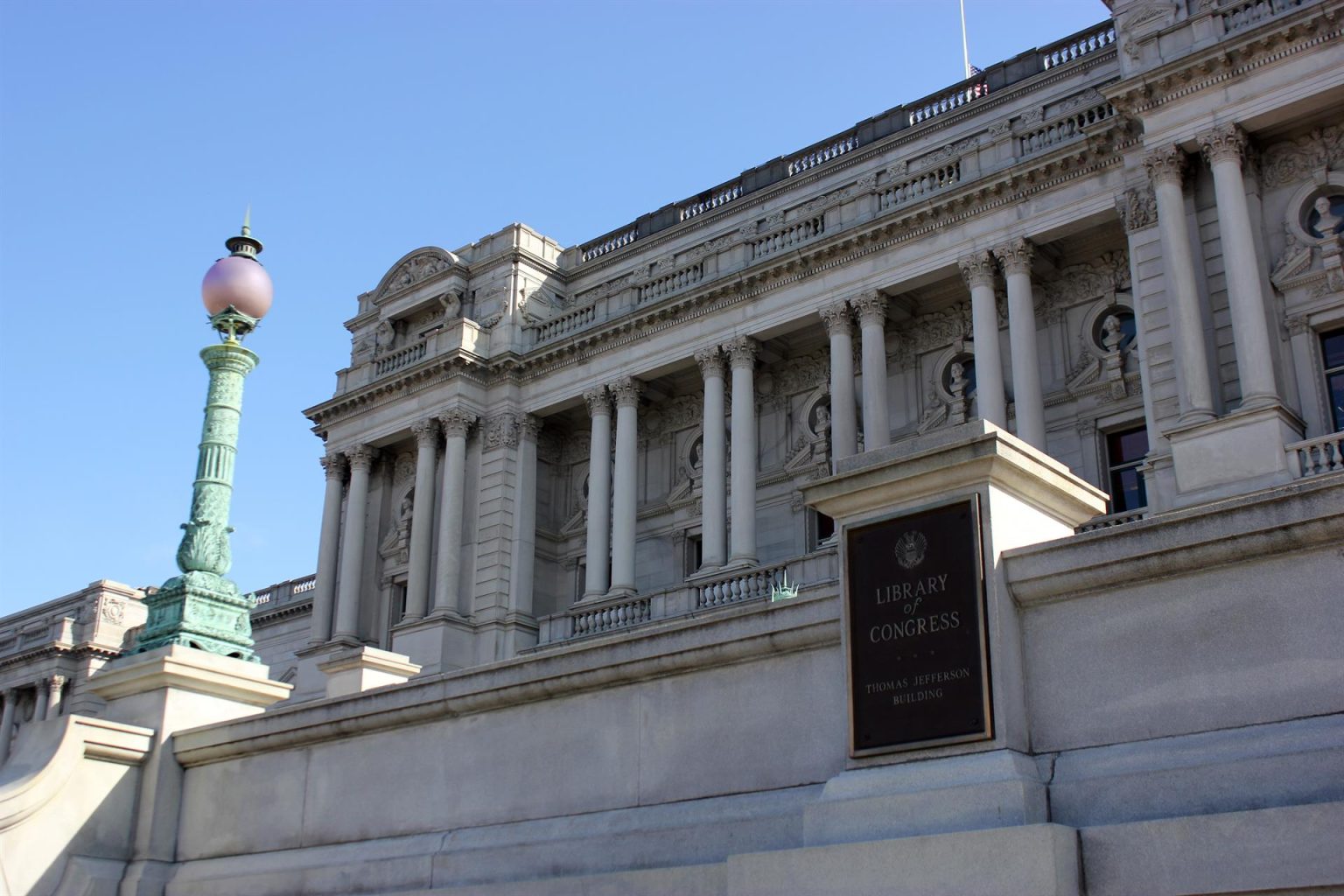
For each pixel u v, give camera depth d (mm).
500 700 14867
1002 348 47812
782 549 52312
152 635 20312
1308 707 9727
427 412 59844
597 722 14000
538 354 58281
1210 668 10242
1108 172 44031
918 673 11273
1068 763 10594
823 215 51750
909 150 55312
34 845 17281
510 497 57938
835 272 50344
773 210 58688
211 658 19547
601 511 55219
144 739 18641
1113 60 50250
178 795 18625
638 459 58594
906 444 12023
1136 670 10578
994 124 52875
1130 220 41875
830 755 12062
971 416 48656
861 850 10500
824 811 11141
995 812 10273
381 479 63156
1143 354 40281
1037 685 11016
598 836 13273
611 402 57062
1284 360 38375
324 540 62219
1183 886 9359
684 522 55969
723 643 13039
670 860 12578
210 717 19484
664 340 55000
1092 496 12641
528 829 14062
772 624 12758
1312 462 34531
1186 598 10500
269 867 16594
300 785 16953
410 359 61531
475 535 57656
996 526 11320
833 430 48875
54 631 86250
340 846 16031
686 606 48125
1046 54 53250
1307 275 38625
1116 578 10805
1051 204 45188
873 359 48375
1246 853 9180
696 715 13195
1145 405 39781
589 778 13852
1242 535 10242
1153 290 40750
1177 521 10586
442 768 15312
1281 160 40031
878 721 11375
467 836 14609
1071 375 46562
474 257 63719
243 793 17734
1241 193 38781
